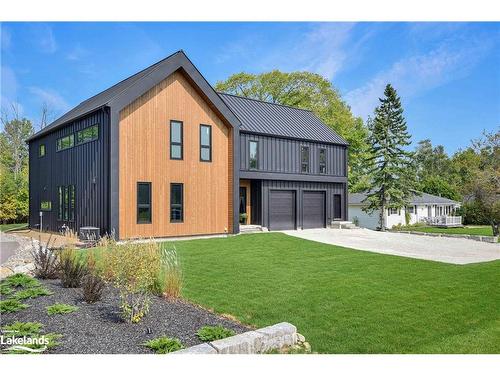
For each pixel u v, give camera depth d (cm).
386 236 2116
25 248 1366
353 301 709
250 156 2030
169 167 1627
